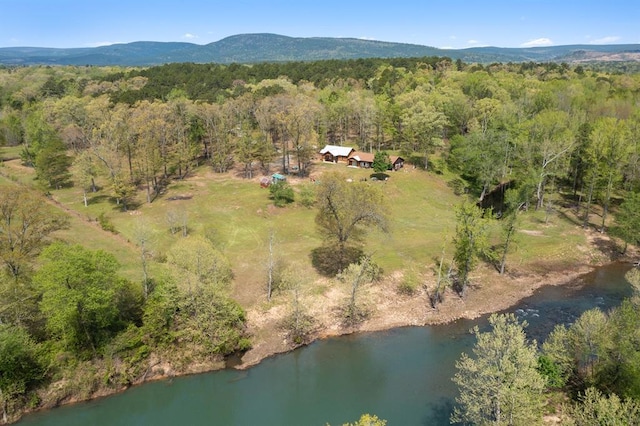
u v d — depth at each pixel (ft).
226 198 299.79
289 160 392.27
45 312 140.67
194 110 385.29
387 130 410.93
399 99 430.61
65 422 133.08
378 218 196.54
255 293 192.03
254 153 355.97
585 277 215.92
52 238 211.00
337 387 145.59
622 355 121.08
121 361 148.46
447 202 310.45
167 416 135.85
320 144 419.13
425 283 205.26
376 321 181.57
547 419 120.88
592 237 248.93
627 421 96.58
